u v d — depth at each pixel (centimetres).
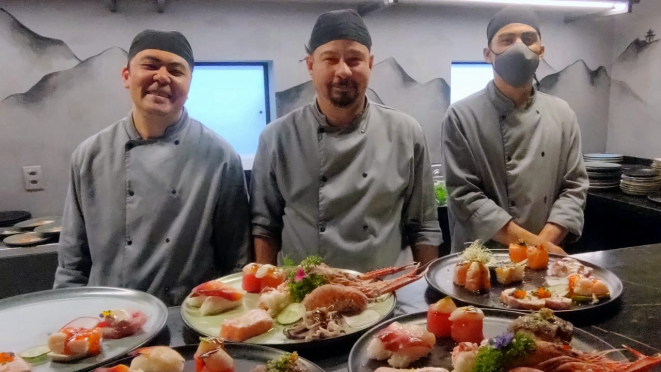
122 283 171
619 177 335
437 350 118
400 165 190
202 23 295
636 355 109
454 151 224
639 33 378
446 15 349
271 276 150
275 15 309
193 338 126
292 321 130
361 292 138
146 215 172
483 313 127
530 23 215
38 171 278
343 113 183
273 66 314
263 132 197
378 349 112
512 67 209
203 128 187
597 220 327
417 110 355
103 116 284
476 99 228
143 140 174
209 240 181
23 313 136
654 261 171
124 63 282
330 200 184
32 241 237
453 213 224
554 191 227
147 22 284
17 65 265
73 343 110
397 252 190
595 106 407
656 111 371
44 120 274
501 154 221
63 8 268
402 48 342
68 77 274
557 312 127
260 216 193
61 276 175
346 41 172
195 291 141
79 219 179
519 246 173
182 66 169
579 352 103
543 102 230
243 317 125
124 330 122
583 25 389
